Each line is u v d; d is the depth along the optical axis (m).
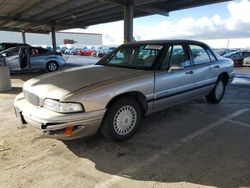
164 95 3.90
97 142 3.51
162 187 2.46
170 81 3.94
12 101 6.04
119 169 2.81
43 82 3.44
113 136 3.35
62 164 2.93
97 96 3.02
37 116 2.97
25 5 14.52
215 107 5.27
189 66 4.42
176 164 2.89
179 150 3.25
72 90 3.04
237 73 12.61
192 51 4.58
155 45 4.18
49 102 3.00
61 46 48.28
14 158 3.07
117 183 2.54
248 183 2.51
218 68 5.11
